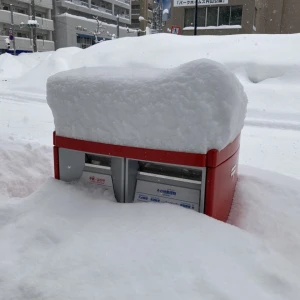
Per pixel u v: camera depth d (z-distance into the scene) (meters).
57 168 2.68
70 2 56.25
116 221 2.13
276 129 7.92
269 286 1.66
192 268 1.72
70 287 1.64
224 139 2.11
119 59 14.14
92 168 2.57
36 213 2.26
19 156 3.74
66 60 15.41
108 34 57.31
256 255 1.85
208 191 2.17
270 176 3.14
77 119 2.46
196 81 2.07
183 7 25.27
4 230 2.11
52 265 1.78
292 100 9.86
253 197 2.71
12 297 1.62
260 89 10.56
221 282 1.63
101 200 2.40
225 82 2.03
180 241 1.91
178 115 2.12
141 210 2.23
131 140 2.29
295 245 2.16
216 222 2.08
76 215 2.25
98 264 1.77
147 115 2.20
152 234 1.98
